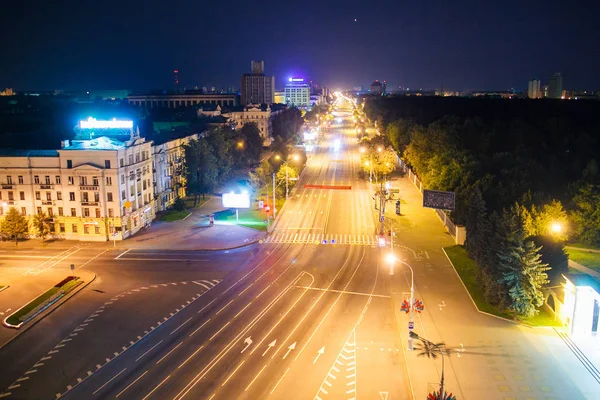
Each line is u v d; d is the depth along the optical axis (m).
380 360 62.97
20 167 112.00
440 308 77.38
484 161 152.00
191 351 65.25
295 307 78.50
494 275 77.31
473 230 99.12
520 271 71.88
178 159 151.12
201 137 164.50
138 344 67.25
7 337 69.31
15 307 79.00
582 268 90.44
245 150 197.12
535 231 96.00
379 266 96.94
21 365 62.41
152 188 130.25
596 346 65.94
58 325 72.94
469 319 73.62
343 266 97.19
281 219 132.00
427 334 69.25
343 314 75.81
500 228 80.19
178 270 95.31
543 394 55.78
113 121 123.50
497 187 123.12
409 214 136.00
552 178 137.00
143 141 125.62
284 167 161.50
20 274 93.12
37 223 110.62
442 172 138.12
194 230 121.19
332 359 63.22
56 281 89.81
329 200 153.25
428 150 174.38
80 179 110.88
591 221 102.44
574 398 55.09
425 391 56.25
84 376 59.81
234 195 129.25
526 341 67.19
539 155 160.75
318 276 91.94
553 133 194.38
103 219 111.75
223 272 94.31
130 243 111.38
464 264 96.19
